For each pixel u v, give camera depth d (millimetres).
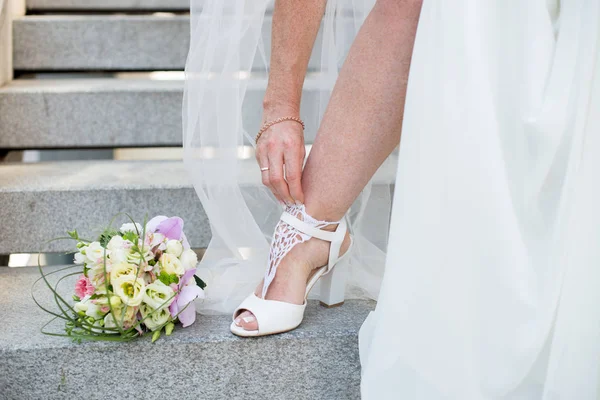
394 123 1053
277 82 1137
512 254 880
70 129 1967
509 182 909
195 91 1196
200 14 1188
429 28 915
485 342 908
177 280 1080
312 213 1116
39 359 1052
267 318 1078
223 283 1267
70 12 2664
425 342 929
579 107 868
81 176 1707
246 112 1354
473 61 882
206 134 1221
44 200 1560
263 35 1322
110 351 1062
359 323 1159
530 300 880
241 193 1342
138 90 1979
